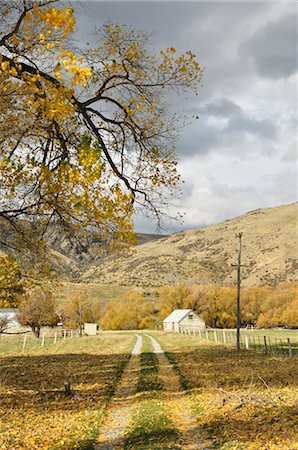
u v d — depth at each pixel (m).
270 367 21.67
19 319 55.47
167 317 96.44
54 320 58.72
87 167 8.35
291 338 55.97
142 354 32.12
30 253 10.48
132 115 10.54
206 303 97.81
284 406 12.10
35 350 37.38
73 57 7.36
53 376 20.53
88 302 95.25
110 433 10.51
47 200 9.38
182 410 12.77
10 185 9.40
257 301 98.75
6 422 11.63
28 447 9.39
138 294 106.06
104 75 10.04
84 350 36.94
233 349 34.31
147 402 13.48
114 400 14.72
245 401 12.70
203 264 198.25
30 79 7.92
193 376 19.12
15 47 8.15
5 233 10.40
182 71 9.95
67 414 12.56
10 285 11.58
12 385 17.69
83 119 10.28
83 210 9.20
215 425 10.47
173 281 156.38
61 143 9.52
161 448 8.60
